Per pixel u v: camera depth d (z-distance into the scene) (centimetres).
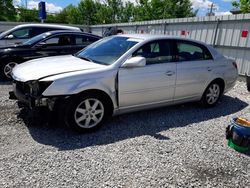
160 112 512
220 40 923
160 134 407
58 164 305
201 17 984
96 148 349
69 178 280
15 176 278
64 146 350
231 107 573
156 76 444
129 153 340
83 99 381
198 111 532
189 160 332
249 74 833
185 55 494
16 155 321
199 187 278
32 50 739
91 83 381
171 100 484
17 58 723
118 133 402
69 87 367
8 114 455
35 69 402
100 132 403
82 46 802
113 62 413
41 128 404
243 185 287
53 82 360
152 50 448
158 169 307
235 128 367
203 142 387
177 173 301
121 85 410
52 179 277
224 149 369
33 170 291
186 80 489
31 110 375
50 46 761
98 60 438
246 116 510
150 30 1307
